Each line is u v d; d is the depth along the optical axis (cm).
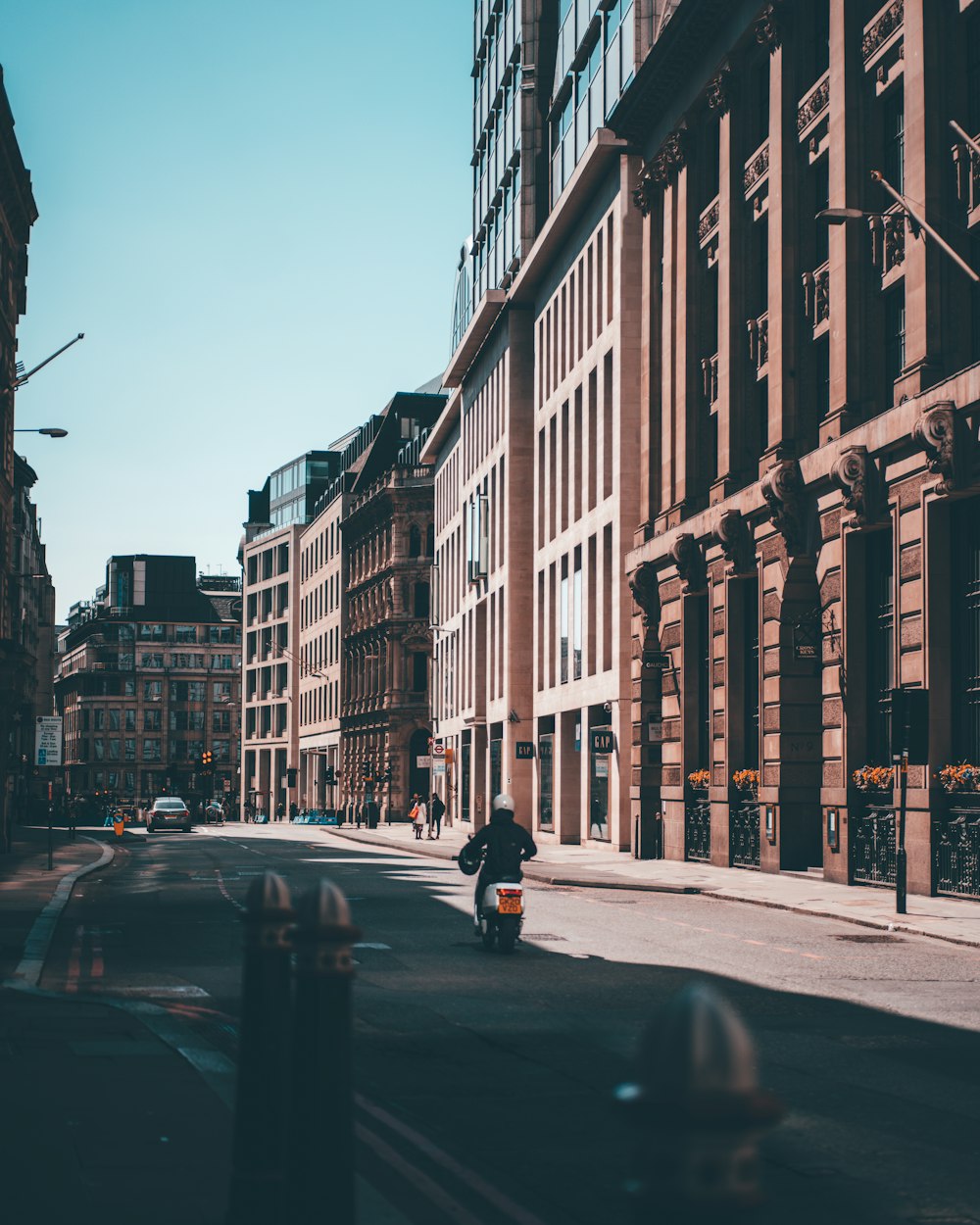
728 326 3769
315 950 505
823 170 3388
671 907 2547
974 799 2547
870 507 2894
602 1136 854
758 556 3459
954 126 2459
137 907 2555
